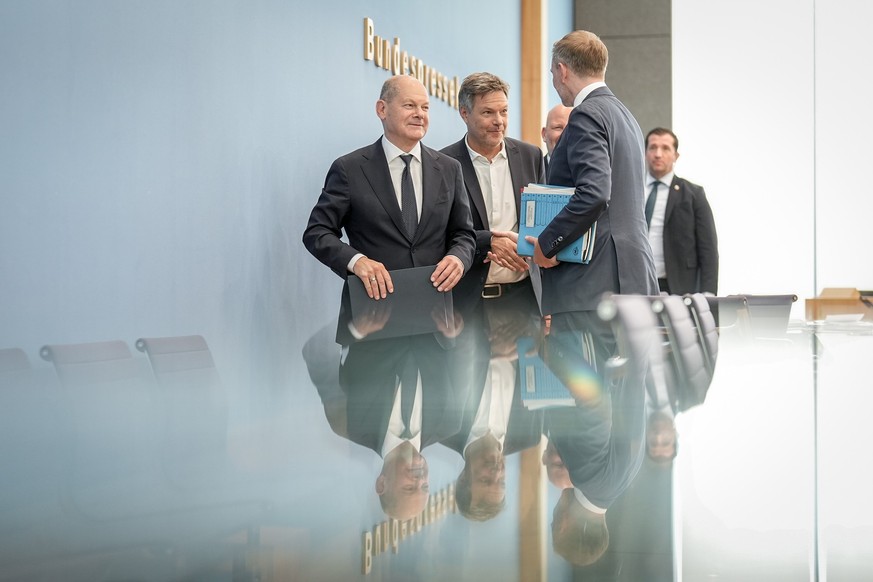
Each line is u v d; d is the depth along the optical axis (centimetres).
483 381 149
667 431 111
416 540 64
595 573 57
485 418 115
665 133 599
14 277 213
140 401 126
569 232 296
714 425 117
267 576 56
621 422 116
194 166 300
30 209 221
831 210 1038
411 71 539
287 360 183
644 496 77
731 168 1055
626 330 253
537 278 353
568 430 109
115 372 161
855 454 101
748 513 74
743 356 219
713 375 176
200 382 149
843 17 1030
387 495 76
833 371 187
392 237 300
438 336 228
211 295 309
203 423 109
